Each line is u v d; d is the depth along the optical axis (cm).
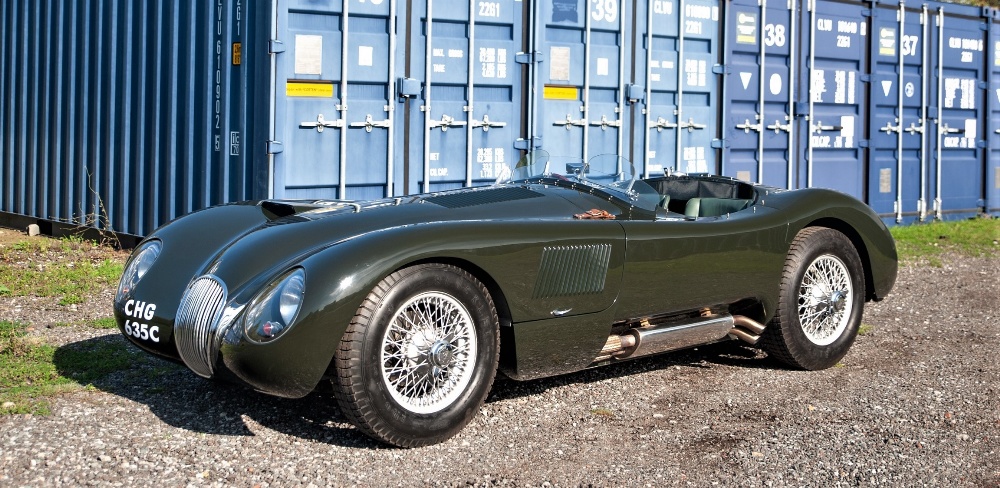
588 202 454
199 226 424
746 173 946
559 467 351
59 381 437
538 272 392
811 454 368
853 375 486
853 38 1025
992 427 402
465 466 349
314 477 334
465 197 448
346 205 433
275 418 396
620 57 841
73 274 691
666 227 436
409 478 337
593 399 439
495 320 383
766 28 947
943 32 1112
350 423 384
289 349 342
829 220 510
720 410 424
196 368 372
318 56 691
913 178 1099
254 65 685
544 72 799
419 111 741
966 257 902
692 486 335
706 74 902
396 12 720
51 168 942
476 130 771
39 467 331
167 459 345
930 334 584
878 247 522
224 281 369
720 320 471
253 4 686
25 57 988
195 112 746
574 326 408
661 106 876
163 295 396
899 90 1069
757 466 354
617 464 355
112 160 842
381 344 353
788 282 482
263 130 676
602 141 839
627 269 420
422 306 369
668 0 871
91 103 878
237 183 703
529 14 788
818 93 995
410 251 357
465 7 755
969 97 1148
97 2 866
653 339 444
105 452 348
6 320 557
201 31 739
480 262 374
